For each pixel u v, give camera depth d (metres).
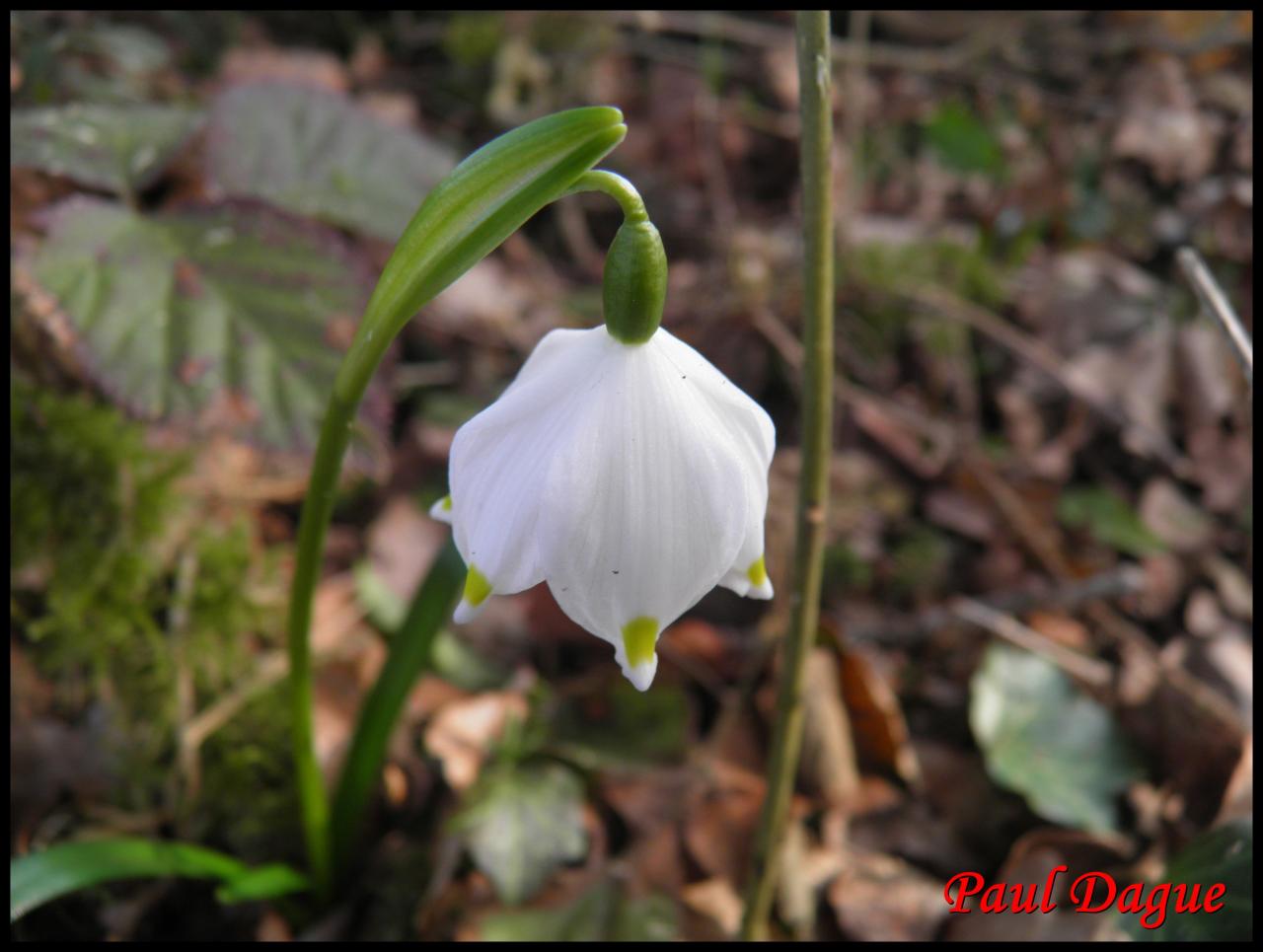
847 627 0.19
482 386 0.22
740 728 0.17
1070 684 0.18
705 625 0.19
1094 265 0.26
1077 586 0.20
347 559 0.19
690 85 0.29
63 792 0.15
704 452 0.08
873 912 0.15
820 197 0.10
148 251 0.15
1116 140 0.28
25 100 0.18
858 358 0.24
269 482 0.19
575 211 0.26
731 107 0.29
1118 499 0.22
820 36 0.09
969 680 0.19
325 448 0.10
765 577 0.08
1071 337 0.24
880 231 0.25
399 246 0.08
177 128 0.17
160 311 0.15
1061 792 0.16
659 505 0.08
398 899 0.15
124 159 0.17
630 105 0.29
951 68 0.29
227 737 0.15
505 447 0.08
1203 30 0.30
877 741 0.17
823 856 0.16
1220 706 0.17
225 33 0.26
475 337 0.23
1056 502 0.22
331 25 0.28
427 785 0.16
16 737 0.15
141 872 0.12
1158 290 0.25
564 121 0.07
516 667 0.18
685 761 0.17
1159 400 0.24
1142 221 0.27
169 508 0.16
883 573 0.20
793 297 0.23
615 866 0.15
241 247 0.16
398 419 0.21
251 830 0.15
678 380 0.08
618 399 0.08
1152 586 0.21
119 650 0.15
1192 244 0.26
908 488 0.22
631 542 0.08
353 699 0.17
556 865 0.15
